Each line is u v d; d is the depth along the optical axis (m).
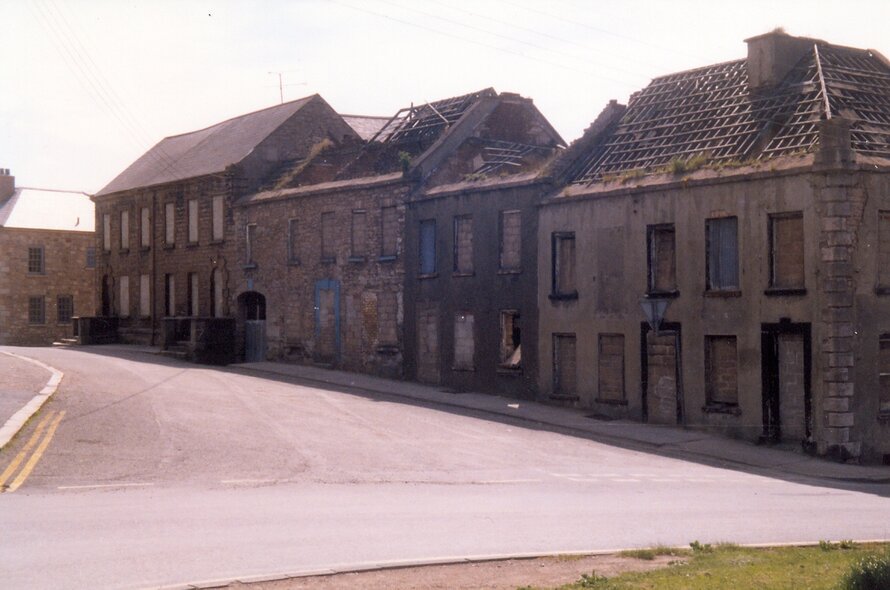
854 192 24.56
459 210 34.88
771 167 25.56
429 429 24.77
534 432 25.97
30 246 63.91
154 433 19.98
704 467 22.06
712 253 26.94
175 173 51.97
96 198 59.00
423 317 36.50
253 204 45.16
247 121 53.25
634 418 28.55
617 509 14.27
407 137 41.56
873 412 24.72
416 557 10.34
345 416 26.08
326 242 41.03
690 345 27.20
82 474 15.56
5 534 10.69
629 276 28.84
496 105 39.78
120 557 9.78
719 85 31.72
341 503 13.85
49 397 22.94
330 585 8.98
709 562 10.14
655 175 28.75
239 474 16.61
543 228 31.67
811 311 24.62
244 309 46.25
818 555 10.60
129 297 56.16
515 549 10.96
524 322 32.31
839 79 28.67
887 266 25.27
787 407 25.19
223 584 8.84
